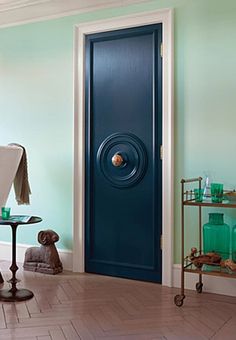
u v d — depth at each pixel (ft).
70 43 12.23
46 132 12.73
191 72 10.50
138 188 11.32
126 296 9.93
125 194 11.51
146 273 11.19
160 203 10.98
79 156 12.08
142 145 11.21
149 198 11.16
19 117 13.21
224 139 10.12
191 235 10.55
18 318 8.44
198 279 10.39
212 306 9.27
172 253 10.76
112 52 11.64
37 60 12.82
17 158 10.38
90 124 11.99
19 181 10.84
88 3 11.65
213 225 9.84
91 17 11.87
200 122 10.41
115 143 11.62
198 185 10.41
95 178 11.96
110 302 9.48
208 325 8.17
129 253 11.46
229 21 10.03
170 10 10.69
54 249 12.00
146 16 11.02
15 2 12.07
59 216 12.52
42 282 11.02
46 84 12.69
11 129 13.37
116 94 11.61
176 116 10.69
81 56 12.03
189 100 10.53
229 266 9.07
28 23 12.92
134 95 11.34
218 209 10.23
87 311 8.89
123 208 11.53
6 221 9.40
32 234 13.01
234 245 9.66
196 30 10.43
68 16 12.23
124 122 11.50
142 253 11.27
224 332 7.82
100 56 11.83
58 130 12.51
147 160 11.17
